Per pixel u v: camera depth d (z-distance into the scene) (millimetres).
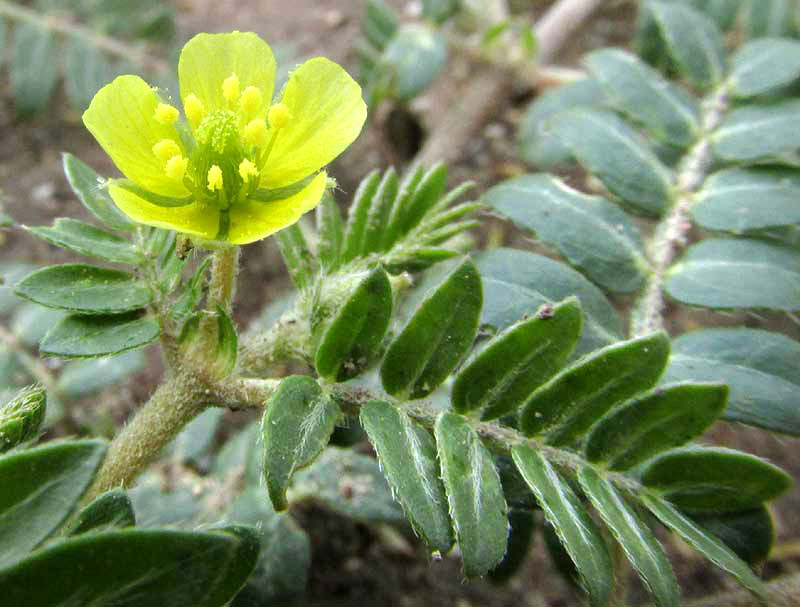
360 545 55
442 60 59
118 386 61
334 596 53
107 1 68
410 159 74
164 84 68
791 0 60
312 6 88
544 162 58
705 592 55
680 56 49
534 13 89
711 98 47
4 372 49
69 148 75
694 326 65
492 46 68
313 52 84
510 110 79
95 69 67
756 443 61
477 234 70
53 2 68
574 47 87
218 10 87
